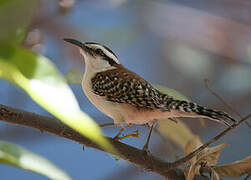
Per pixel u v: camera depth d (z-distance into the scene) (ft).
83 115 5.33
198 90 39.96
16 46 5.56
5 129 35.01
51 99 5.19
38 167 7.35
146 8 38.88
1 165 38.01
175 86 40.55
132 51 41.39
